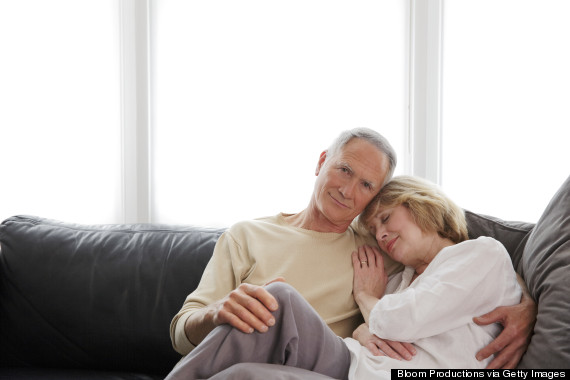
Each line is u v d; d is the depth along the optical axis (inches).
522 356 52.1
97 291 73.8
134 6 103.8
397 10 99.0
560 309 49.1
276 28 101.5
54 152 103.5
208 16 103.2
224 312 49.2
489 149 97.0
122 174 105.0
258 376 42.7
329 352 51.1
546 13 94.7
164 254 75.0
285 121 101.3
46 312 74.0
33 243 77.2
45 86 103.0
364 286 62.6
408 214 61.7
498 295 54.2
